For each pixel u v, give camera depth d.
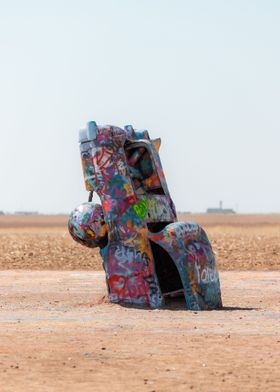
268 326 21.44
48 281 35.12
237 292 30.28
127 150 26.23
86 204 25.73
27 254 49.16
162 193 26.47
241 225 153.38
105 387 15.06
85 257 47.94
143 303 25.02
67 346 18.64
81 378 15.70
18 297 28.38
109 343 18.98
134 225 25.02
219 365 16.69
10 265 44.69
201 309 24.64
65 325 21.61
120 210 25.14
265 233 78.75
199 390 14.85
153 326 21.42
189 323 21.94
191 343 18.97
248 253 49.41
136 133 26.97
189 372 16.12
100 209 25.56
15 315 23.56
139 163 26.41
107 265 25.47
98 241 25.52
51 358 17.38
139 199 25.14
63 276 37.97
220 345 18.72
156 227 26.59
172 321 22.30
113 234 25.28
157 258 26.41
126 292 25.20
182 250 24.64
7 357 17.47
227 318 22.91
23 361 17.11
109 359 17.28
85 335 20.05
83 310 24.56
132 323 21.92
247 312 24.25
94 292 30.06
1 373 16.08
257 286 32.72
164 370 16.30
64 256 48.28
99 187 25.36
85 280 35.62
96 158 25.31
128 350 18.17
